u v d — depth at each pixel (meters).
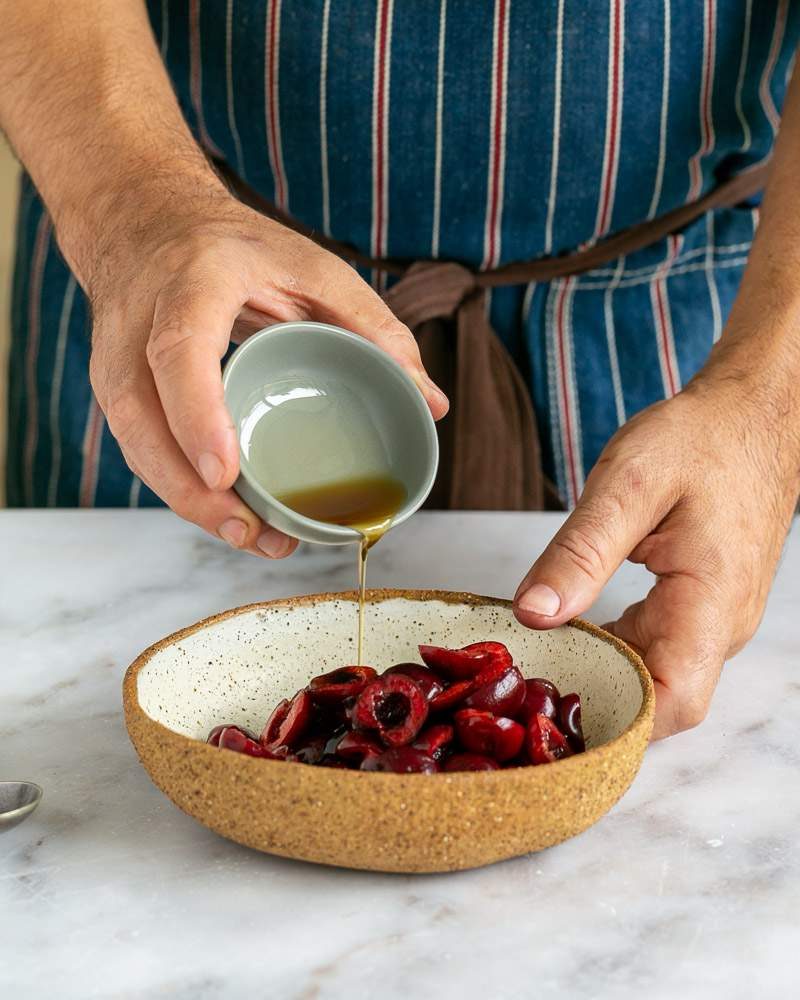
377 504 1.05
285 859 0.88
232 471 0.92
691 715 1.05
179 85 1.68
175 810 0.94
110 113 1.26
